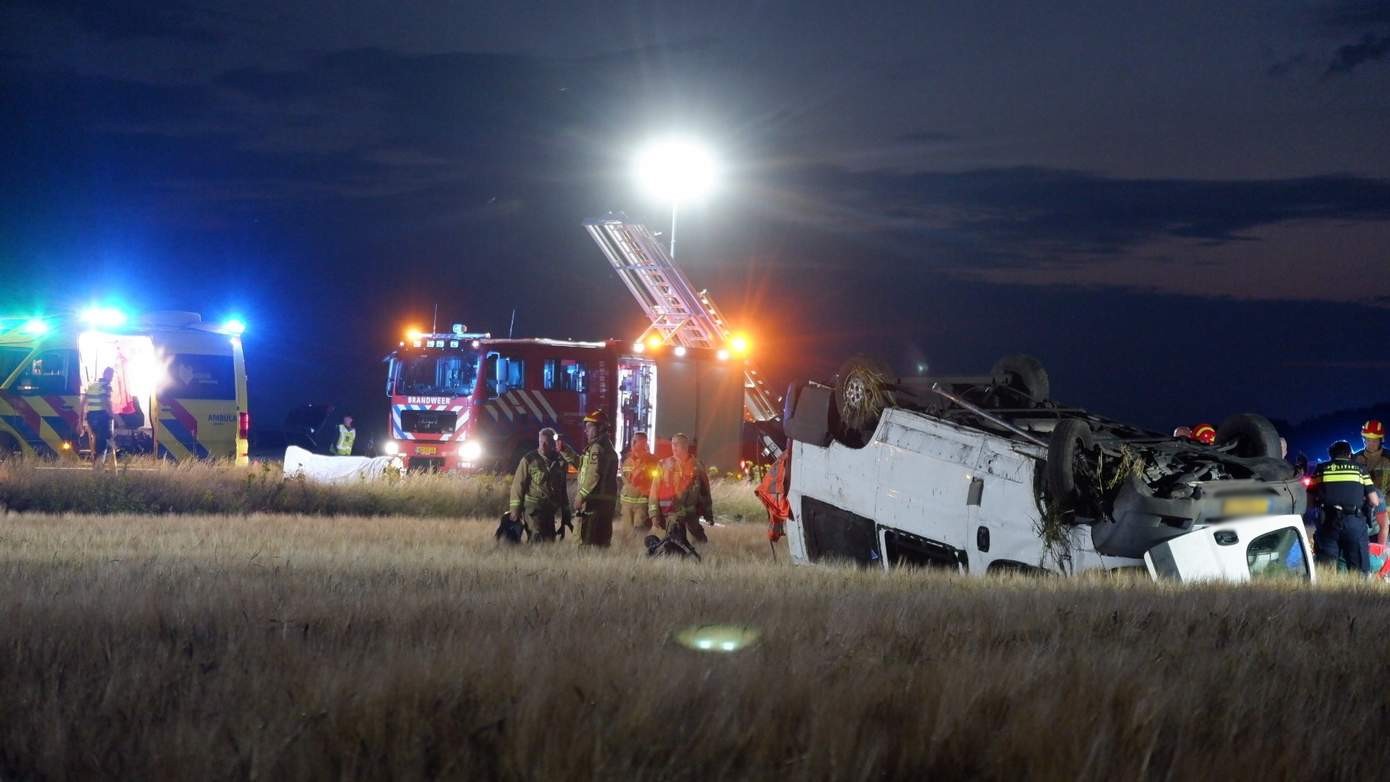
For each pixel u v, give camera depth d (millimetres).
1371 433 18359
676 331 44969
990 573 14023
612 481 18078
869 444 16484
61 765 5242
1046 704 6008
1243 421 15516
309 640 7859
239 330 33750
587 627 8430
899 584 12586
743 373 42188
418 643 7809
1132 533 13867
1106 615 9484
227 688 6402
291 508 27094
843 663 7105
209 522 21594
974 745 5562
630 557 16266
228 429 33188
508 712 5762
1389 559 17500
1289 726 6016
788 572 14172
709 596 10562
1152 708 6062
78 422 31031
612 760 5176
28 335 31062
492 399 35844
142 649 7461
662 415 39250
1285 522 14484
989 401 16938
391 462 30859
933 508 15594
